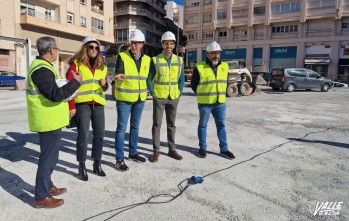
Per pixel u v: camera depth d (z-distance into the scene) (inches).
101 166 158.1
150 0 2066.9
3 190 126.5
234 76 585.0
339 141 219.8
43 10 1117.7
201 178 139.4
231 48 1583.4
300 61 1385.3
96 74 136.8
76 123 136.4
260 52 1496.1
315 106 431.8
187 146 201.8
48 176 112.9
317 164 167.3
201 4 1648.6
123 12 1974.7
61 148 188.9
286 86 727.7
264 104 449.1
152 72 165.0
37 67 103.1
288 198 123.6
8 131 235.5
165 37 161.8
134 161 167.9
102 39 1437.0
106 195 123.4
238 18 1530.5
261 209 113.8
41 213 107.9
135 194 124.8
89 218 104.7
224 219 106.0
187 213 109.5
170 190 129.4
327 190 132.0
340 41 1291.8
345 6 1254.9
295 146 204.8
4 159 166.4
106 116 319.0
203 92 175.0
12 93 622.2
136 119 164.4
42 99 106.5
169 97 168.2
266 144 209.3
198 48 1689.2
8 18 968.3
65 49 1218.0
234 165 163.8
